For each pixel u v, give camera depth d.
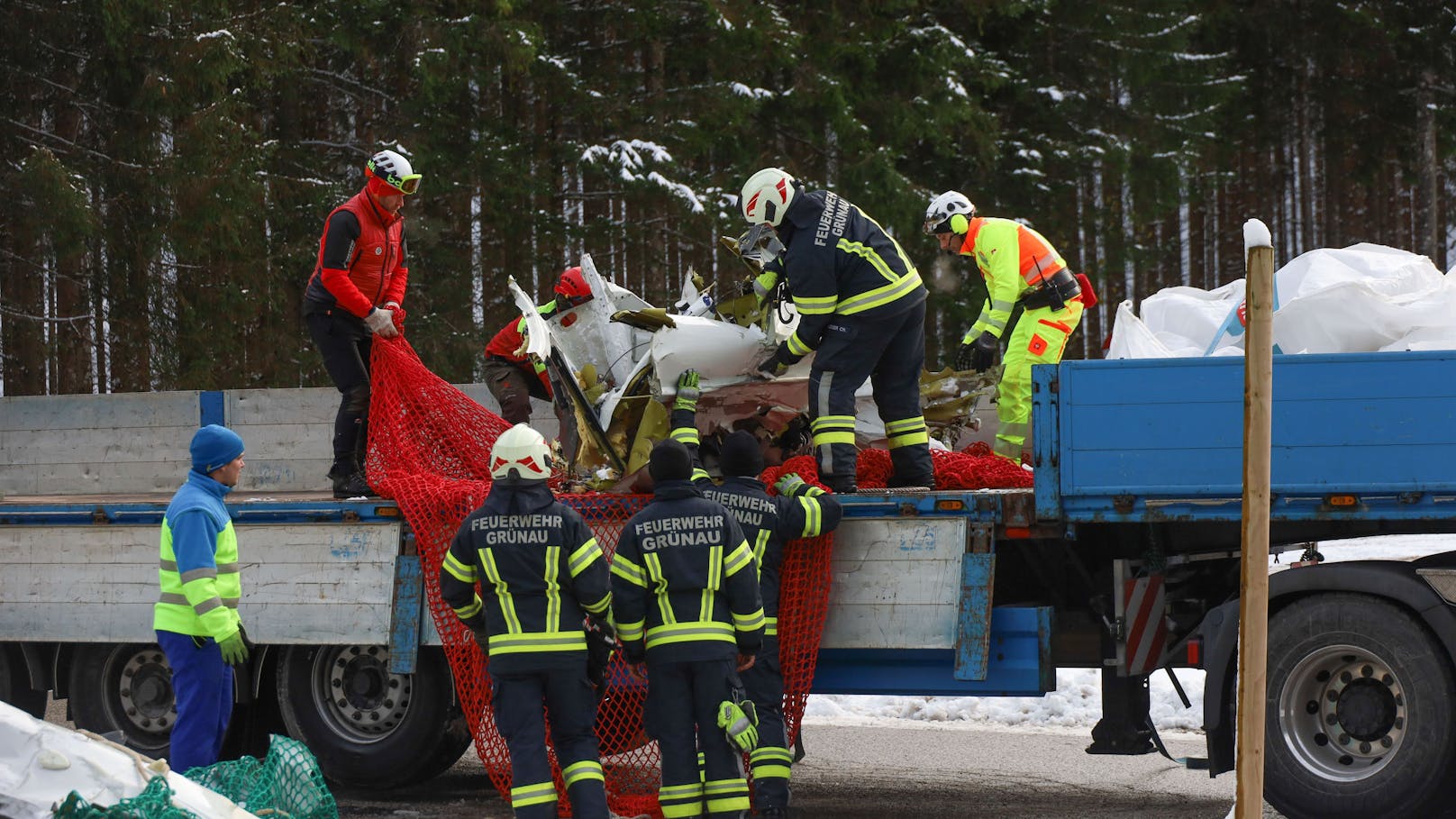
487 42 29.12
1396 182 47.88
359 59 30.52
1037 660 9.41
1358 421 8.69
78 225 24.77
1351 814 8.56
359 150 31.22
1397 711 8.59
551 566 8.48
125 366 27.39
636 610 8.70
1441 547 10.98
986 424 13.51
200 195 26.19
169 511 9.38
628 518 10.35
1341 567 8.80
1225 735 9.09
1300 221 46.72
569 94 30.91
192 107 26.97
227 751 11.55
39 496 14.48
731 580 8.73
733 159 32.62
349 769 11.12
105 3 25.56
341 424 11.85
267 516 11.12
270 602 11.02
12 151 26.89
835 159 33.12
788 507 9.35
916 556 9.58
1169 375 9.01
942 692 9.71
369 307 11.35
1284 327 10.70
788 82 33.94
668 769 8.66
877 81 34.34
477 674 10.30
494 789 11.80
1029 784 11.62
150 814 6.32
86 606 11.66
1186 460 8.95
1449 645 8.32
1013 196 36.19
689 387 10.38
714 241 30.66
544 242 31.25
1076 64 38.09
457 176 30.22
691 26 32.47
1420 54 42.88
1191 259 47.81
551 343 11.16
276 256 28.70
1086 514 9.15
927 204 31.67
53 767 6.63
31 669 12.15
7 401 15.09
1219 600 10.20
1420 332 10.27
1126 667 9.54
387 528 10.79
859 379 10.41
